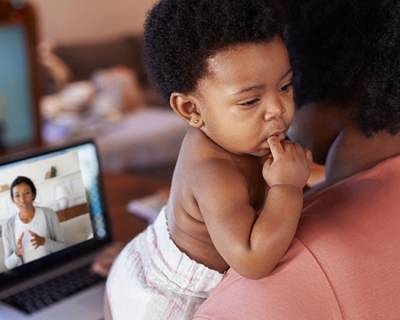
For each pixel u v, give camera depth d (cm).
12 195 97
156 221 79
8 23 185
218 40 59
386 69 63
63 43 416
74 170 107
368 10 64
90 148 111
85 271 110
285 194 59
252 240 57
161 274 72
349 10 65
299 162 62
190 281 70
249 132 62
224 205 60
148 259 75
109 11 454
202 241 68
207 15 59
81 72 395
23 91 197
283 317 57
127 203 149
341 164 73
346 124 73
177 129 323
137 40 442
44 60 350
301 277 58
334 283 57
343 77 68
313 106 75
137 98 358
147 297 71
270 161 63
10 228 97
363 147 71
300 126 78
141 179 168
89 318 96
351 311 57
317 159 80
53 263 104
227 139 63
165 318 70
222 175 62
